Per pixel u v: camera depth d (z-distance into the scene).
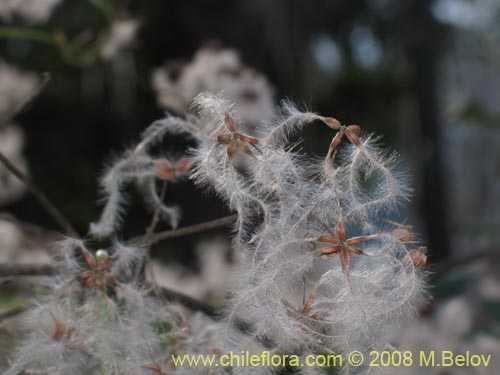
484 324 0.18
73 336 0.11
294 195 0.10
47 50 0.27
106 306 0.11
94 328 0.11
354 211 0.10
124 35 0.24
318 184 0.10
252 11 0.39
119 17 0.24
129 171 0.14
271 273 0.10
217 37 0.39
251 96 0.18
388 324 0.10
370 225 0.11
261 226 0.10
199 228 0.12
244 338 0.11
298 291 0.11
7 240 0.18
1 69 0.22
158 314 0.12
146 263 0.13
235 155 0.10
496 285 0.20
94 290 0.11
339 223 0.10
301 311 0.10
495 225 0.27
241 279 0.10
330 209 0.10
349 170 0.10
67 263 0.11
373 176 0.11
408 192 0.10
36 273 0.12
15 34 0.22
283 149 0.10
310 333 0.10
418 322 0.16
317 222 0.10
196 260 0.30
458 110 0.32
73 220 0.32
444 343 0.16
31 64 0.27
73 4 0.27
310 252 0.10
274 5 0.40
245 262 0.10
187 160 0.13
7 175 0.21
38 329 0.11
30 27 0.23
